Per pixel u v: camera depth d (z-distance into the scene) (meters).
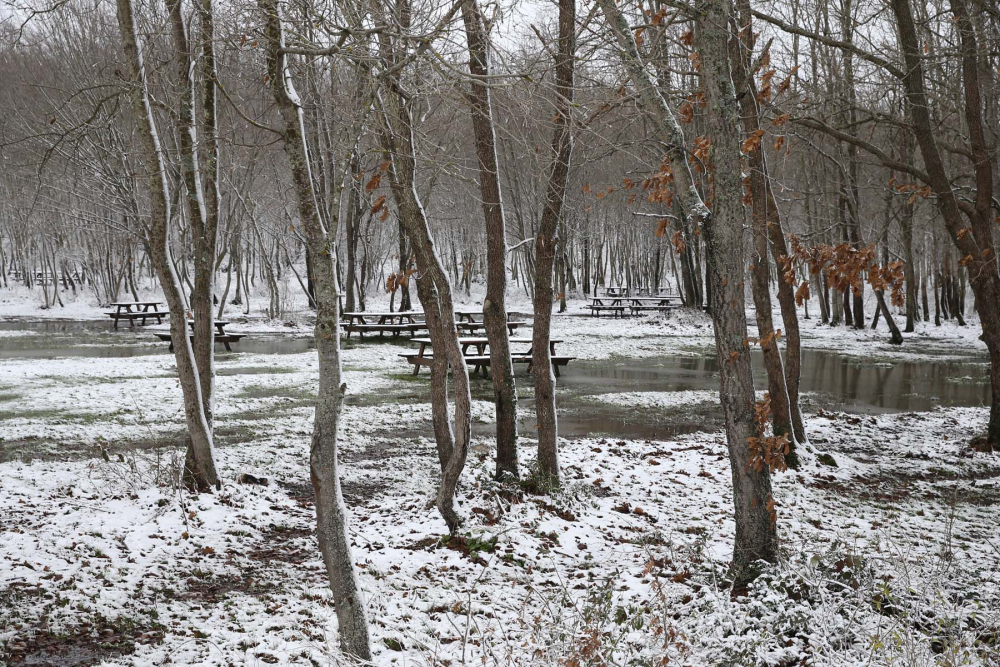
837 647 4.36
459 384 6.51
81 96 15.05
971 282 11.33
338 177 4.19
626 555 6.21
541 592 5.36
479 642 4.53
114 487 7.59
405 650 4.39
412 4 4.52
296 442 10.41
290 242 41.00
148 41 6.70
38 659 4.34
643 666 4.05
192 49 6.48
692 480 8.90
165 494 7.29
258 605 5.16
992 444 11.13
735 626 4.55
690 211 5.64
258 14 4.32
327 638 4.61
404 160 6.33
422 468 9.05
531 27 5.38
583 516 7.25
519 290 55.06
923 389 17.36
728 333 5.54
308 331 31.12
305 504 7.60
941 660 4.02
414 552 6.14
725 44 5.44
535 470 7.90
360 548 6.19
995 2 11.07
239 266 42.16
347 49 4.09
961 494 8.88
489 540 6.23
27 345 23.12
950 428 12.64
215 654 4.41
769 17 9.61
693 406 14.30
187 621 4.89
